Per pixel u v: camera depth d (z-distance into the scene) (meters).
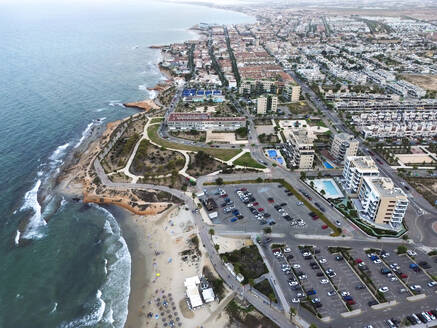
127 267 159.75
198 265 157.38
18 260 162.75
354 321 126.12
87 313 137.38
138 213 197.00
